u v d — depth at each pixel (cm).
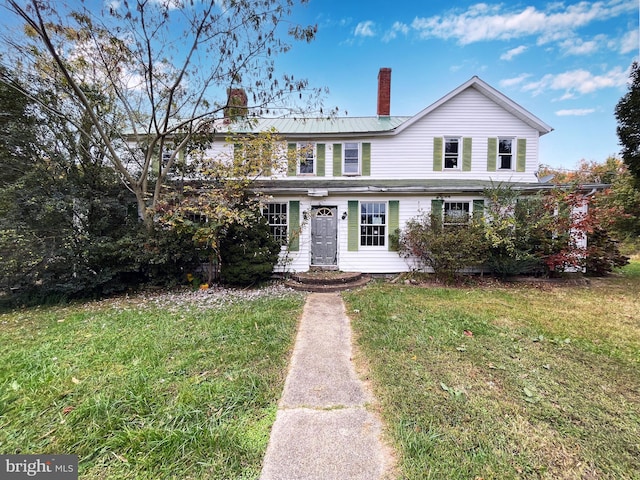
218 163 814
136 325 472
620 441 205
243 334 421
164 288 789
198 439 204
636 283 822
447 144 1070
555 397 259
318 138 1080
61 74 687
